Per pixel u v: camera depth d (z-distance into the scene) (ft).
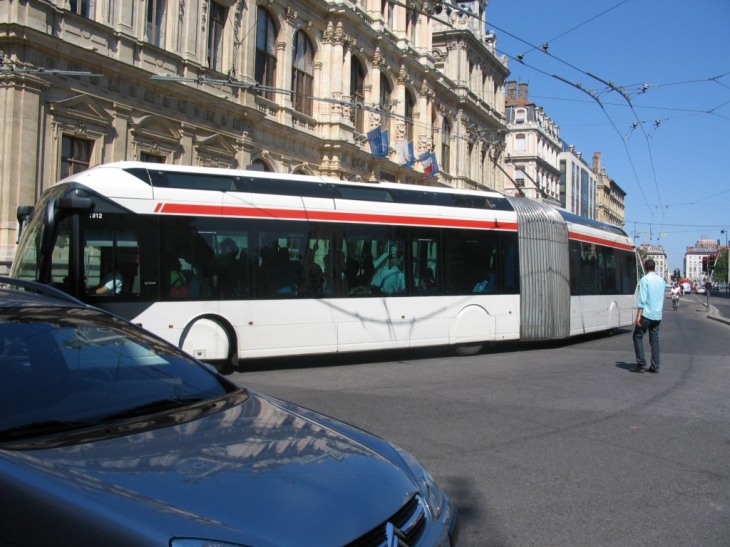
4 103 51.75
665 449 22.00
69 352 11.87
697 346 55.42
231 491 8.58
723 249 394.73
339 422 12.78
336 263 39.45
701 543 14.46
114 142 59.67
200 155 68.85
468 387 33.04
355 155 93.20
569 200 273.13
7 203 51.67
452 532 10.24
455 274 44.78
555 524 15.38
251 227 36.68
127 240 33.09
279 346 37.19
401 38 106.52
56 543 7.47
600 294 59.00
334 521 8.46
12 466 8.20
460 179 131.85
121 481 8.41
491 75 153.48
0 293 13.32
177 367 13.05
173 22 65.21
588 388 33.14
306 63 87.45
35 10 52.26
